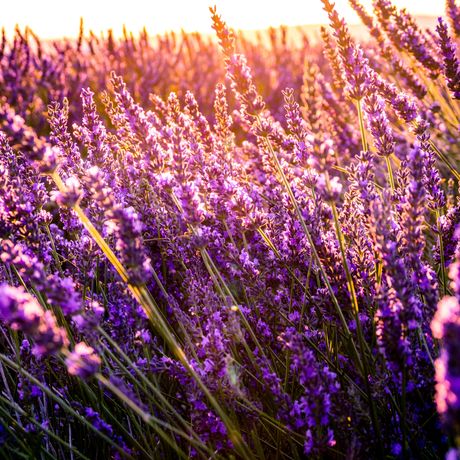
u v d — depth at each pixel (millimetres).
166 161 597
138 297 503
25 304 465
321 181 542
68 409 504
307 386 511
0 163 671
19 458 558
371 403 530
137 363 567
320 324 622
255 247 656
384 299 519
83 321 498
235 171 762
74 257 650
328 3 635
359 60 639
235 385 521
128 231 505
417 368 540
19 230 580
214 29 615
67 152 713
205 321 595
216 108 779
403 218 564
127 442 585
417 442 534
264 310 614
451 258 624
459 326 312
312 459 528
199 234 590
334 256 586
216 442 543
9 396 581
